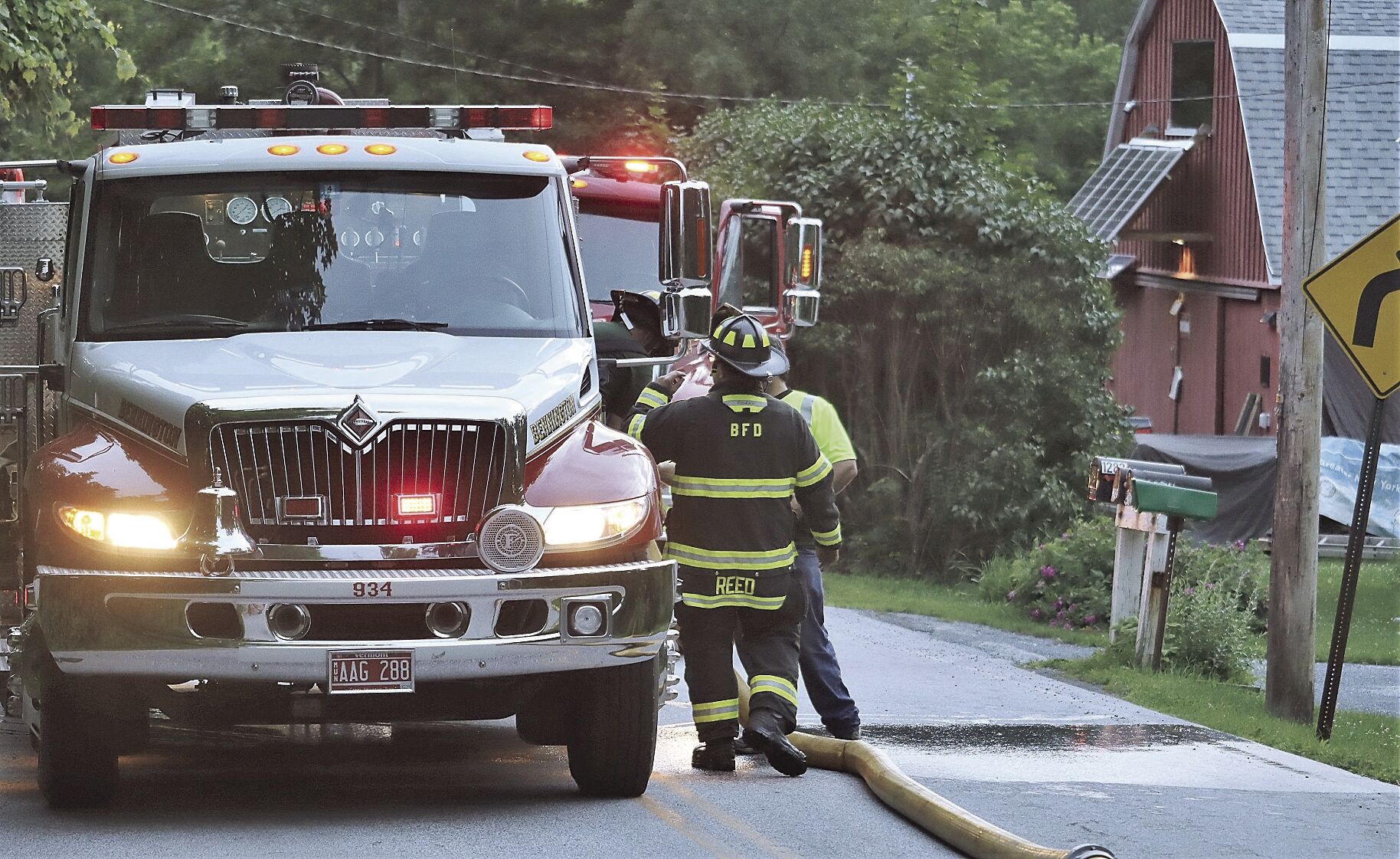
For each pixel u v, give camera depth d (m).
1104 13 170.62
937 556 58.12
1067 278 59.34
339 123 23.20
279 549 17.58
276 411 17.70
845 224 60.66
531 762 22.48
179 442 17.78
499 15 104.75
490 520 17.64
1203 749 24.69
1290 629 30.25
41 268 22.50
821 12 104.81
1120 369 98.56
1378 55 82.12
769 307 40.38
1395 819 20.19
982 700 29.02
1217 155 85.69
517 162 21.50
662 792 20.27
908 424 58.75
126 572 17.33
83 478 17.77
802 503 21.50
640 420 21.27
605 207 36.09
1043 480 57.12
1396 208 77.38
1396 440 70.94
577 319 20.81
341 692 17.34
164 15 106.31
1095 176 92.06
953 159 60.75
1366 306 27.45
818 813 19.30
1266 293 81.25
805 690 29.44
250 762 22.36
